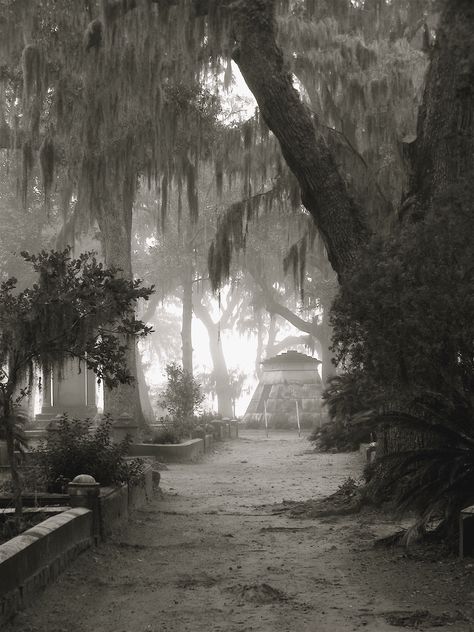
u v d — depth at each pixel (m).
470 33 11.67
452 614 6.83
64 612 7.13
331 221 14.05
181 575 8.66
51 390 39.50
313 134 14.20
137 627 6.64
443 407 9.66
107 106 23.88
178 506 15.16
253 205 23.06
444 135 12.39
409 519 12.54
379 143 23.06
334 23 24.64
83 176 25.95
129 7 19.80
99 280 10.09
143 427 29.89
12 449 9.55
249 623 6.68
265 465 25.67
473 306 8.41
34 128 25.42
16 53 26.55
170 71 25.59
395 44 24.73
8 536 9.17
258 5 14.62
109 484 12.24
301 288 24.50
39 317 9.68
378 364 9.34
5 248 48.94
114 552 9.95
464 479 9.55
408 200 12.67
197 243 52.50
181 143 27.00
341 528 12.08
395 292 8.87
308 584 8.20
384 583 8.12
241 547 10.57
